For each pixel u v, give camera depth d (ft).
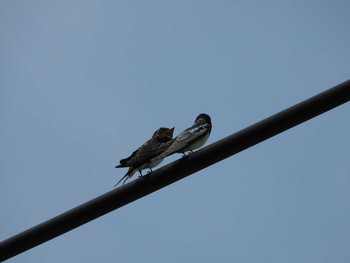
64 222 24.06
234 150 23.58
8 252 24.14
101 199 24.14
